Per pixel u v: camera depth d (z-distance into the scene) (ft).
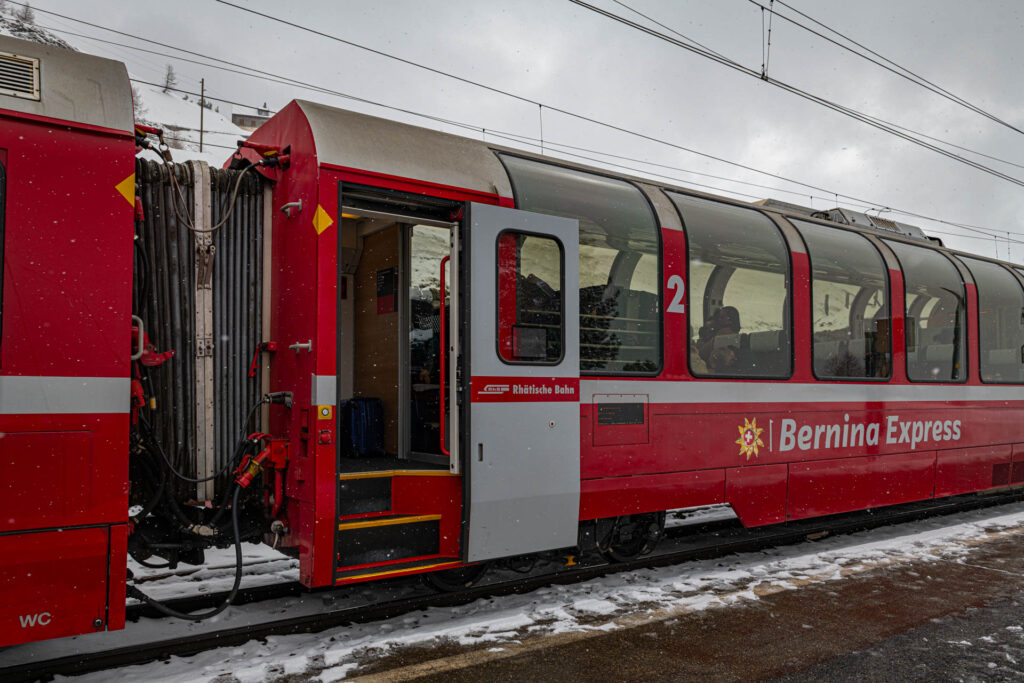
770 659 12.86
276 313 15.03
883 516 26.55
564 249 16.33
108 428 11.31
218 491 14.46
